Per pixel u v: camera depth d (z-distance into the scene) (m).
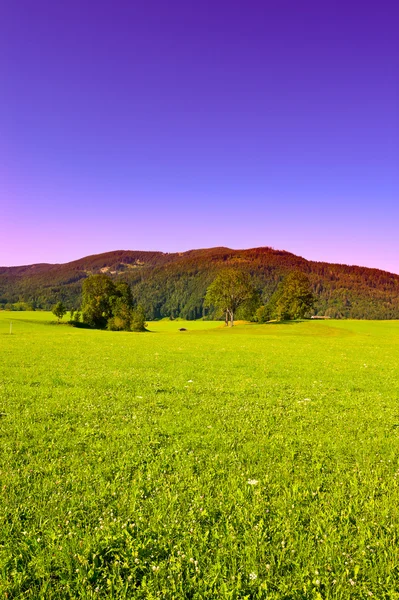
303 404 14.83
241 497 6.83
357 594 4.63
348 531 5.88
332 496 6.98
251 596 4.65
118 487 7.18
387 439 10.41
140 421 11.89
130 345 42.66
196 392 16.86
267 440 10.18
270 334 73.19
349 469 8.31
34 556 5.18
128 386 17.84
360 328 80.56
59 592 4.59
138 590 4.63
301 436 10.61
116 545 5.44
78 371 22.14
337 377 22.05
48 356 29.61
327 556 5.25
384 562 5.11
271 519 6.21
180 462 8.50
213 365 26.34
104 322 111.12
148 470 8.04
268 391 17.39
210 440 10.14
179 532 5.79
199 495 6.91
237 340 55.12
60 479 7.50
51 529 5.76
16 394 15.52
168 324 134.12
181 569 4.96
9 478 7.43
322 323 89.62
